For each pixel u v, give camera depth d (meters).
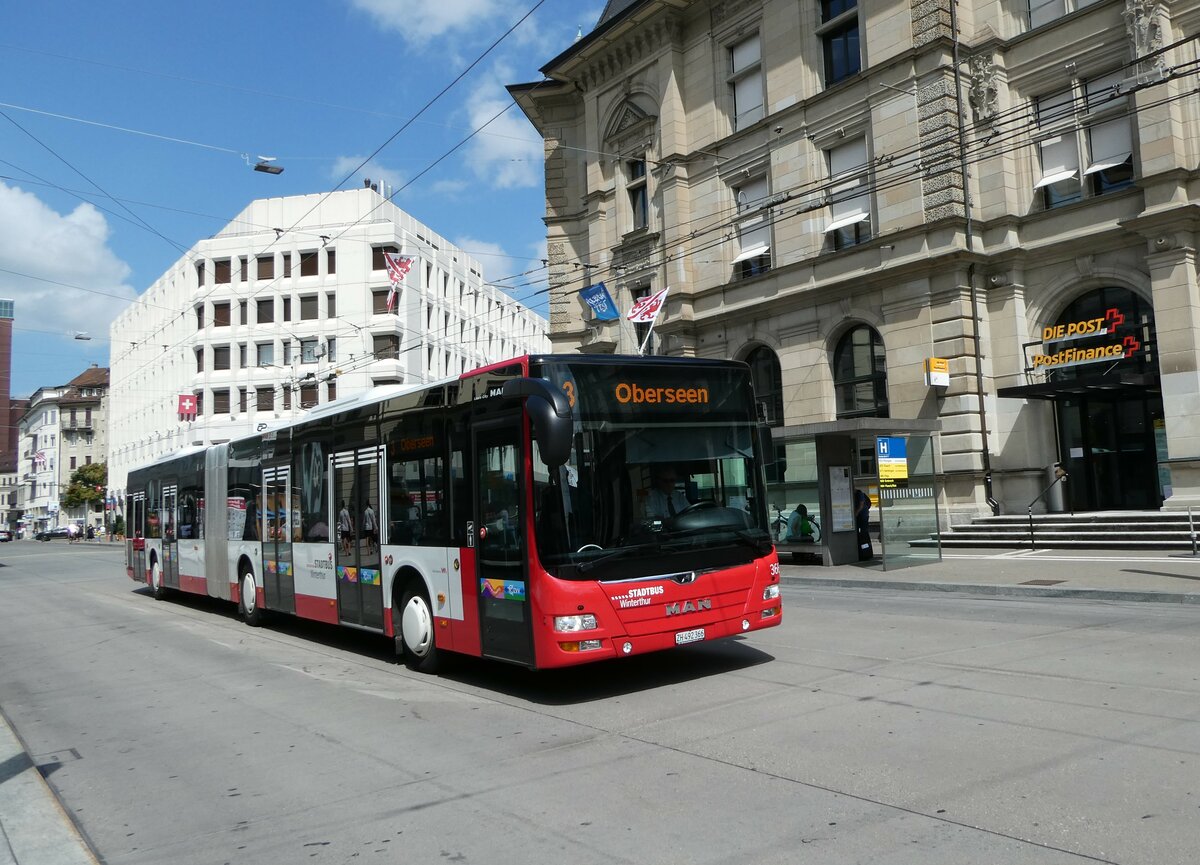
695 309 28.86
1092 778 4.91
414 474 9.48
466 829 4.81
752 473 8.59
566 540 7.40
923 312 22.39
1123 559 16.14
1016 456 21.45
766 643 9.90
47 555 48.03
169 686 9.55
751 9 27.08
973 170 22.23
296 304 52.84
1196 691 6.72
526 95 34.06
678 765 5.65
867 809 4.67
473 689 8.53
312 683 9.27
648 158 30.22
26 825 5.25
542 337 82.06
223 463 15.46
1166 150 18.86
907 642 9.52
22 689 9.94
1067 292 21.00
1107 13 20.23
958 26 22.30
